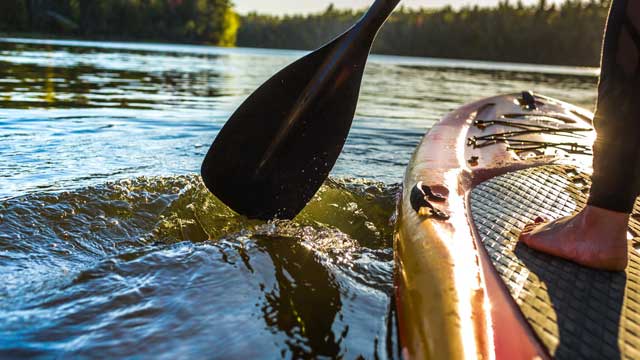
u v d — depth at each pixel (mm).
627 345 1017
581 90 11922
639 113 1115
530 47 64375
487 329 1090
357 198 2570
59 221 2047
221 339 1298
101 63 12938
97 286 1545
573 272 1264
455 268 1278
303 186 2160
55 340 1268
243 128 2033
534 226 1466
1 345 1232
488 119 3121
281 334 1329
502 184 1896
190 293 1519
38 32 38281
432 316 1141
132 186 2457
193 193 2447
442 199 1716
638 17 1119
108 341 1272
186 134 4145
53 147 3355
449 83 12641
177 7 55812
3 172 2684
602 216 1245
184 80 9727
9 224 1969
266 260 1761
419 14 86188
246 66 16062
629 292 1183
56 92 6441
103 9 45500
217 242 1910
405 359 1166
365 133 4727
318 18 88062
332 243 1970
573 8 76312
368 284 1632
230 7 61906
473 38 66000
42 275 1621
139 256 1757
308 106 2115
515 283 1229
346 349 1273
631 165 1157
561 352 999
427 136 2738
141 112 5242
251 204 2105
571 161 2191
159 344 1270
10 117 4383
